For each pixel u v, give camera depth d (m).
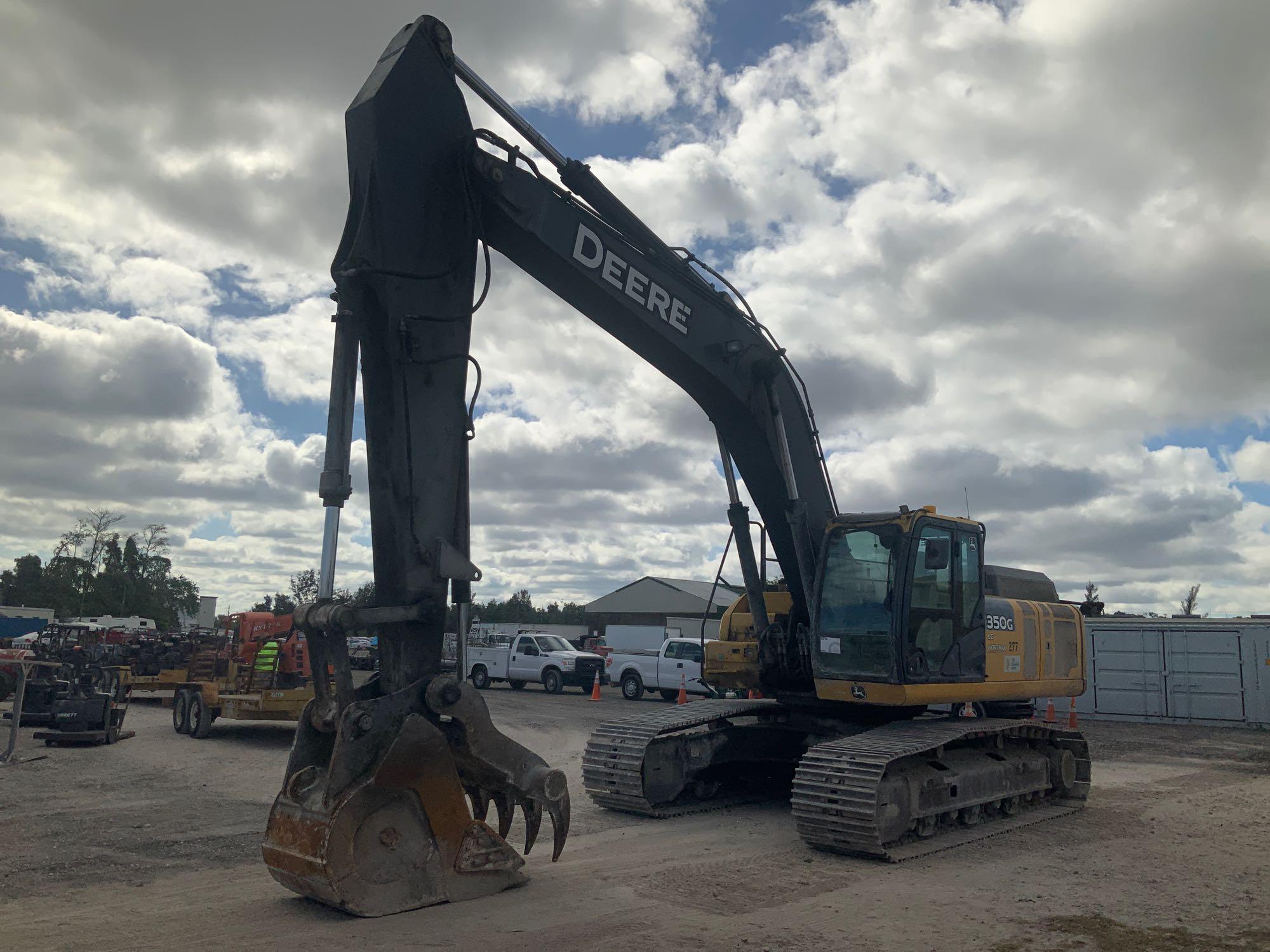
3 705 22.17
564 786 6.59
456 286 6.64
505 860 6.49
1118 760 16.27
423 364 6.39
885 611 9.36
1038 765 10.78
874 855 8.05
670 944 5.53
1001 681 10.40
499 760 6.41
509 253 7.54
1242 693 22.28
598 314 8.20
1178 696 23.08
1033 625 11.09
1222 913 6.53
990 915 6.39
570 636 61.41
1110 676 24.06
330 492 5.97
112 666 21.52
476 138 6.84
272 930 5.55
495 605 91.44
